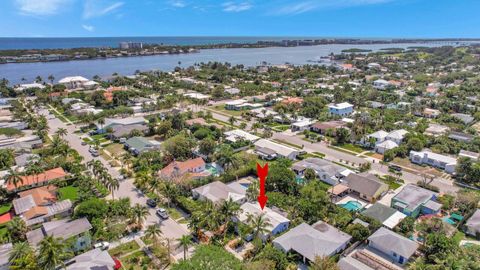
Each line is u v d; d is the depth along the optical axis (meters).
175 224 63.84
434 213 68.25
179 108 162.12
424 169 93.06
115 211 63.94
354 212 66.94
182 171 83.81
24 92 189.62
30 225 61.31
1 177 80.06
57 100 170.00
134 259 53.00
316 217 64.44
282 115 142.38
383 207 67.25
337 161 98.38
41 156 94.12
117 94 172.88
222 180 81.50
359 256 54.12
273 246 56.19
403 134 113.81
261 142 107.56
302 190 72.81
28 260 44.59
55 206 66.81
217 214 59.56
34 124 125.44
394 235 56.94
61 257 48.44
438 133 120.25
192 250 55.59
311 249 53.47
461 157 90.44
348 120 137.50
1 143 102.62
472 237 60.91
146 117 143.38
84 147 107.50
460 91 189.75
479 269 46.09
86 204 63.50
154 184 75.31
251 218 58.41
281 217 62.97
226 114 155.12
